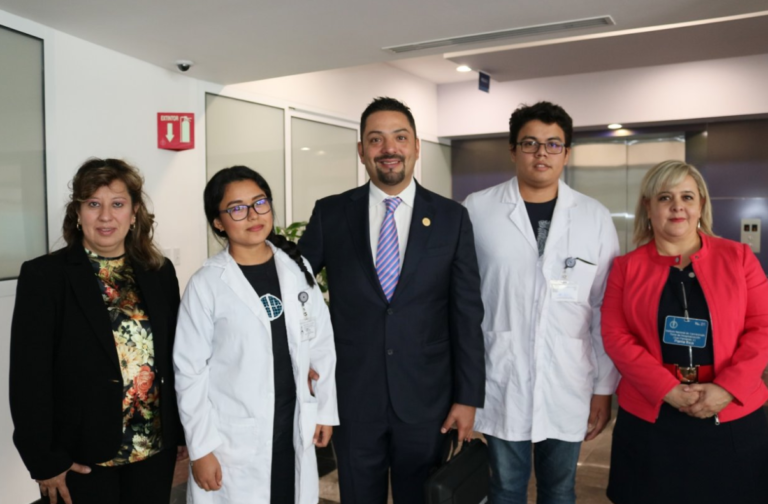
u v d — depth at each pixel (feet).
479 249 7.29
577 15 10.39
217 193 5.84
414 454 6.47
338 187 19.39
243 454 5.70
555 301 6.91
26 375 5.27
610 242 7.25
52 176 10.45
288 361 6.00
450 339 6.70
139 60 12.36
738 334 6.21
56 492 5.51
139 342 5.82
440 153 25.07
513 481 7.16
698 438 6.14
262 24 10.36
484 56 18.07
